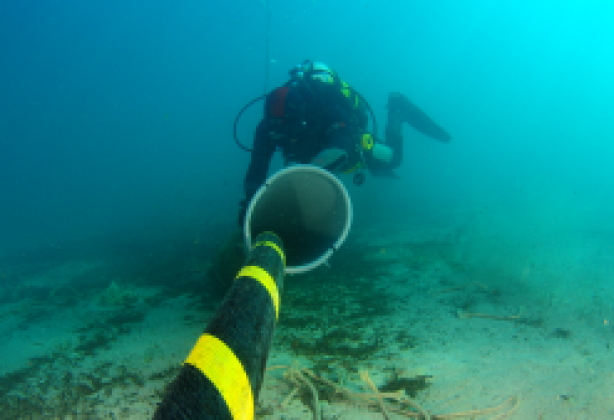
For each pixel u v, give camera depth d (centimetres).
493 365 187
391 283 352
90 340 285
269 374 198
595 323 219
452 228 595
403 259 434
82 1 6569
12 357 263
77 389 206
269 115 285
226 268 312
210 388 52
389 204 1047
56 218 1786
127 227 1116
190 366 57
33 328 326
